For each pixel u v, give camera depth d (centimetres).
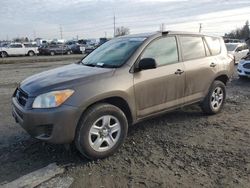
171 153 485
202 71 619
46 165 447
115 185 391
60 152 488
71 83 438
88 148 443
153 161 457
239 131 583
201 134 568
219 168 433
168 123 628
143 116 517
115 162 455
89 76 457
